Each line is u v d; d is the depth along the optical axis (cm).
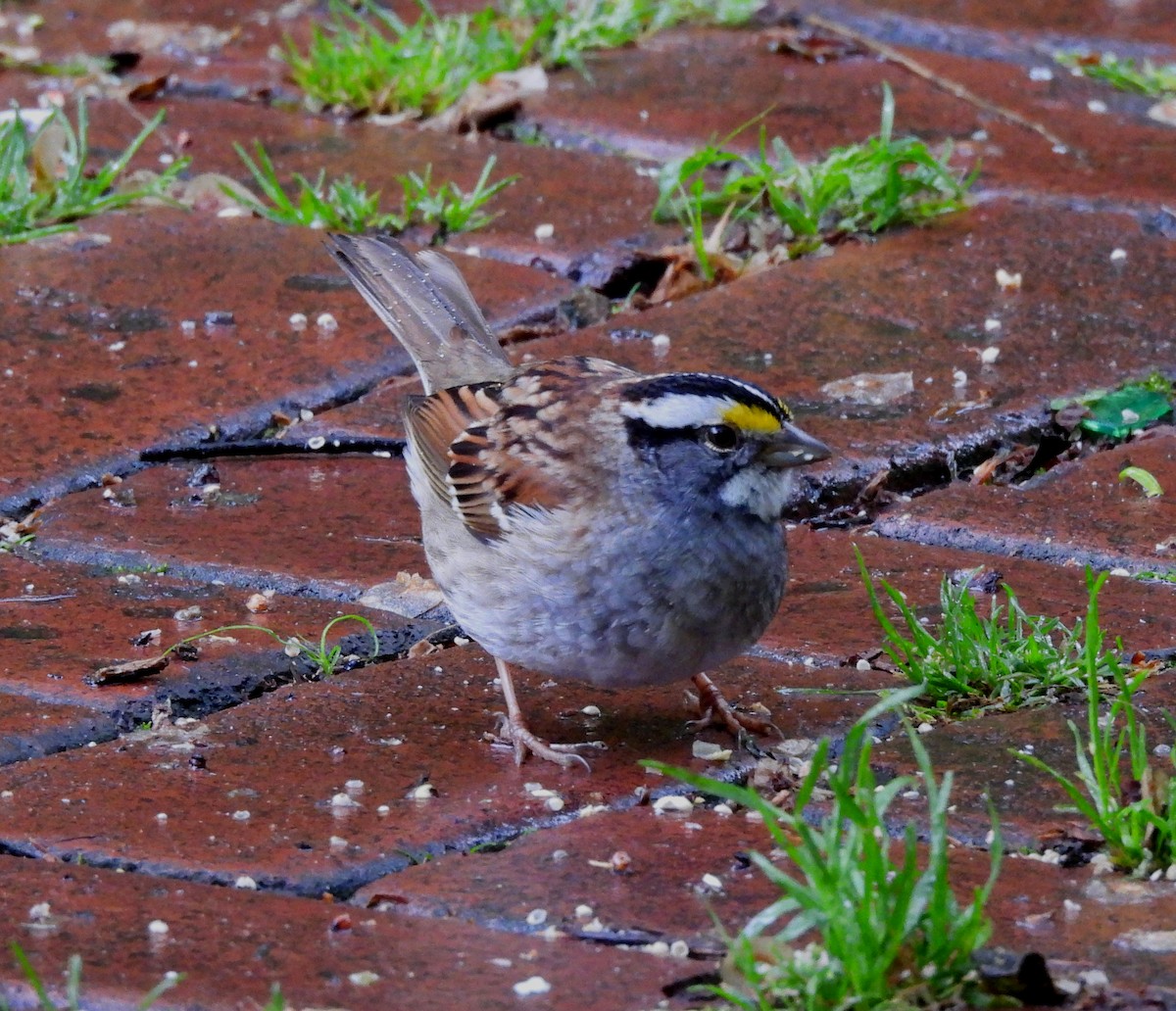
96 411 1187
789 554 1039
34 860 730
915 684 884
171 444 1153
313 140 1680
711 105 1745
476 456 845
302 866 731
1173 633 936
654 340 1305
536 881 721
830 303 1365
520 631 834
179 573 1009
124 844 743
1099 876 717
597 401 831
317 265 1421
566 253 1449
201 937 673
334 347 1288
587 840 757
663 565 809
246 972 649
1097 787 739
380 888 716
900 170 1548
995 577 1005
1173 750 806
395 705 884
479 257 1444
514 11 1911
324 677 916
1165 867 718
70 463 1123
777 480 823
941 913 618
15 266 1404
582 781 815
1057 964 651
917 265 1429
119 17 2000
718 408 809
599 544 810
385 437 1166
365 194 1518
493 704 892
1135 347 1295
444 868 732
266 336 1300
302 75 1767
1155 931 673
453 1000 633
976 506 1087
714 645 827
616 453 813
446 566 862
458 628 962
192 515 1076
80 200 1511
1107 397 1217
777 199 1469
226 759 823
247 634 942
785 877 620
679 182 1478
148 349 1277
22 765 812
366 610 977
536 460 824
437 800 792
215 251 1443
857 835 634
